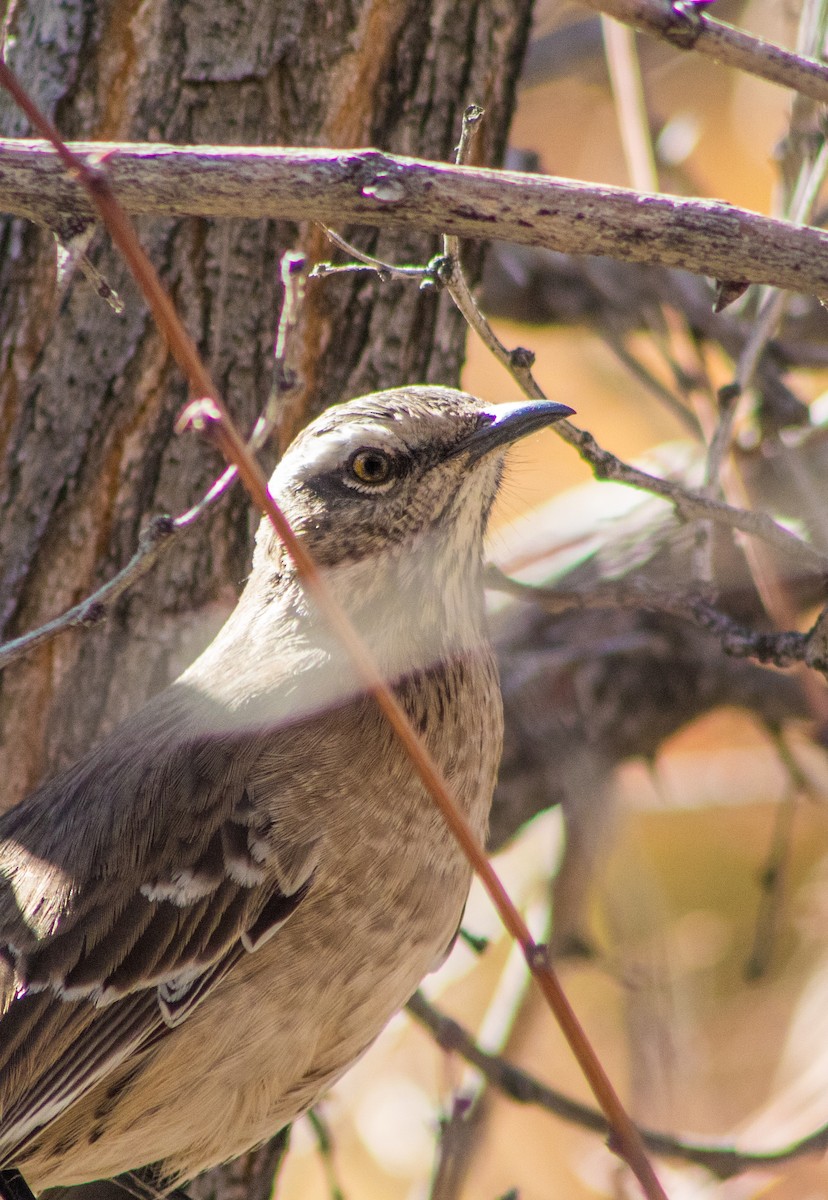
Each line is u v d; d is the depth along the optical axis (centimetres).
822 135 891
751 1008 1257
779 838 1136
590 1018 1259
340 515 788
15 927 742
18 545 826
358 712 756
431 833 752
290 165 579
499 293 1296
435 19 833
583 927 1168
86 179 497
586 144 1526
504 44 862
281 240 823
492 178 582
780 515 1080
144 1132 732
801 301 1255
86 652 831
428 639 789
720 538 1076
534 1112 1193
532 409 788
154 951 725
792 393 1112
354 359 845
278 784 740
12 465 825
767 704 1180
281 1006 725
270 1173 898
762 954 1127
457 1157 951
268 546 810
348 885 732
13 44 818
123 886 736
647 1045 1127
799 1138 1023
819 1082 1128
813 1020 1192
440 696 780
